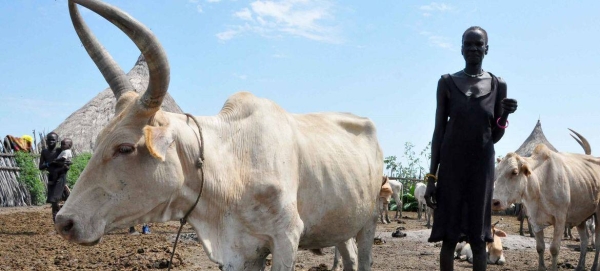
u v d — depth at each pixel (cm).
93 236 393
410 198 2578
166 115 430
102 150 400
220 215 447
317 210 501
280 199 454
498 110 522
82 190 397
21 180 1939
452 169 510
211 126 457
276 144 468
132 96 423
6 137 1983
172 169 418
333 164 517
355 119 605
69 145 1242
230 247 449
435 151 523
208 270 804
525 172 861
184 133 432
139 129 407
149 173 406
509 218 2189
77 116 2383
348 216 530
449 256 523
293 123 508
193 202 437
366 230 600
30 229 1239
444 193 515
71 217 388
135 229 1255
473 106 504
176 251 959
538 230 878
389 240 1284
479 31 514
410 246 1170
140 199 406
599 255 941
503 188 870
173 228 1357
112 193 399
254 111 479
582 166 923
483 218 507
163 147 394
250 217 449
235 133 464
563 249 1204
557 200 865
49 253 912
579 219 906
